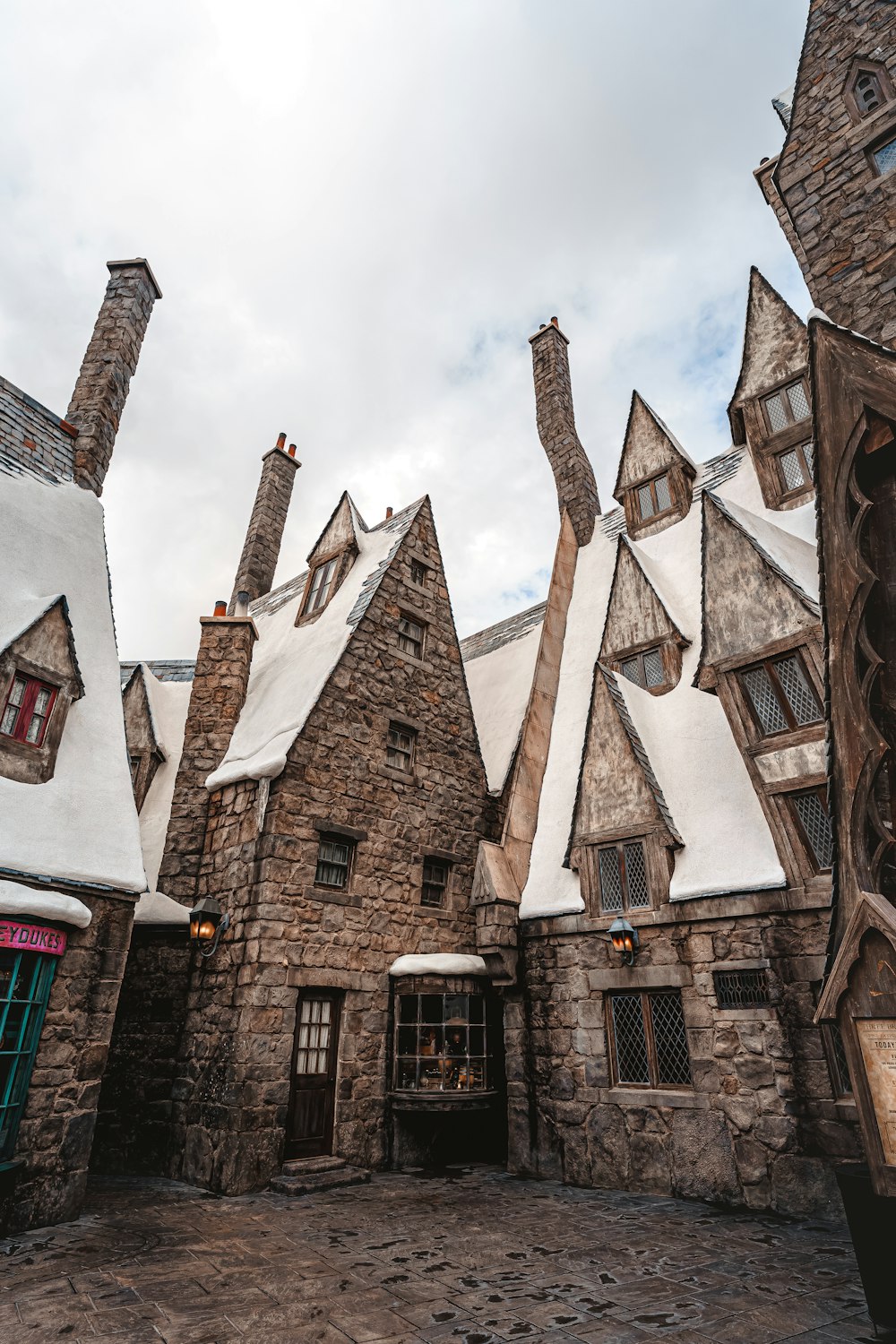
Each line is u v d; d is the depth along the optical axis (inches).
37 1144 260.8
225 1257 228.8
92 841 309.0
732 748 390.3
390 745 477.1
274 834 389.7
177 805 453.7
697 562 496.1
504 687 622.8
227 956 381.7
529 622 686.5
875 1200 171.6
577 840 412.8
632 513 585.9
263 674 537.3
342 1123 375.2
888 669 201.3
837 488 218.2
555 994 397.4
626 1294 198.1
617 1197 322.7
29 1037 265.1
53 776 312.8
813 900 312.8
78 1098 278.4
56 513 384.8
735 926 335.9
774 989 315.3
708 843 364.2
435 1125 420.8
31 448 400.2
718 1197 306.7
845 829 199.5
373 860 434.6
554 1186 349.7
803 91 343.9
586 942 391.9
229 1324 175.0
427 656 523.8
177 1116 370.0
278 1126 346.0
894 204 287.7
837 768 204.5
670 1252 238.1
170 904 415.8
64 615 329.4
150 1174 363.6
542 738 506.0
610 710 423.5
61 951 281.7
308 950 384.5
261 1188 331.6
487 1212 293.6
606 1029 371.9
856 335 223.9
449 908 476.1
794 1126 294.4
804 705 344.5
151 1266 217.3
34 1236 245.6
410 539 546.3
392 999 419.8
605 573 584.7
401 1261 228.2
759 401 478.9
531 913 420.2
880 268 284.4
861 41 329.7
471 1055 417.4
